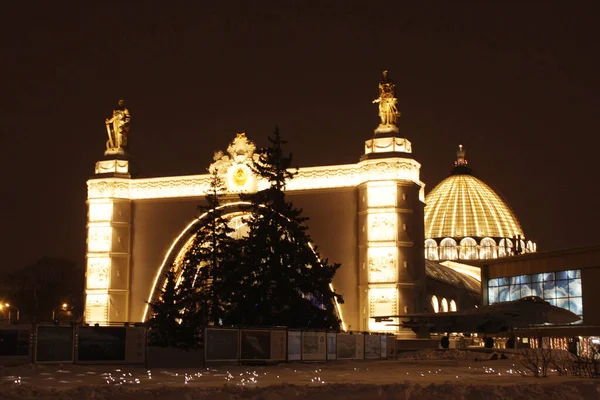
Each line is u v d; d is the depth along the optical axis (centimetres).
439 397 2561
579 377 3512
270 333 4519
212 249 7538
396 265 7956
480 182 17338
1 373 3347
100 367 3841
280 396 2503
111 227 8956
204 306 6594
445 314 5903
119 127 9362
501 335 8238
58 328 3856
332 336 4975
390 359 5531
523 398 2562
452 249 15962
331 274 6744
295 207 8588
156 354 5234
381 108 8544
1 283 13962
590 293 7650
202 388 2606
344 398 2528
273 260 6462
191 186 8975
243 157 8788
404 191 8131
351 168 8462
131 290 8962
